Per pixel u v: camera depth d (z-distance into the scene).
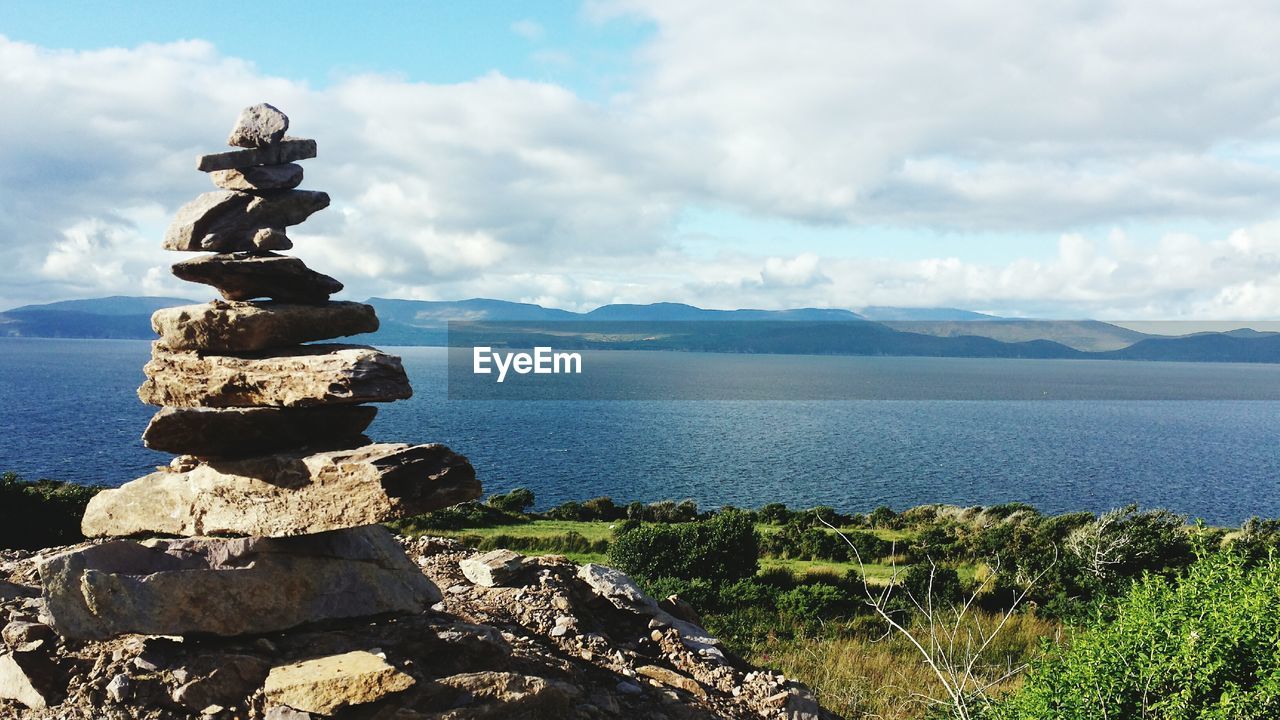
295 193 8.36
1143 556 22.20
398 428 130.62
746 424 160.50
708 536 23.69
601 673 8.90
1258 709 6.71
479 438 123.31
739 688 9.66
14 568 9.59
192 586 7.04
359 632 7.68
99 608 6.73
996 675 14.38
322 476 7.05
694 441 130.25
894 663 15.42
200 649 7.12
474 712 6.69
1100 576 21.45
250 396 7.61
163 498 8.22
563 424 147.75
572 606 10.53
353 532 8.17
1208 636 7.23
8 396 160.50
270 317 7.73
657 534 23.77
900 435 151.12
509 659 8.06
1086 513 43.66
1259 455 135.12
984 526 48.50
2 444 90.31
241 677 6.88
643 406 193.12
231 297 8.12
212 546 7.67
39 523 18.94
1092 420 196.38
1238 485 101.88
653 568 23.27
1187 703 7.03
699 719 8.34
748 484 90.88
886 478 99.38
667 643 10.35
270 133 8.20
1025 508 58.34
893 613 20.22
